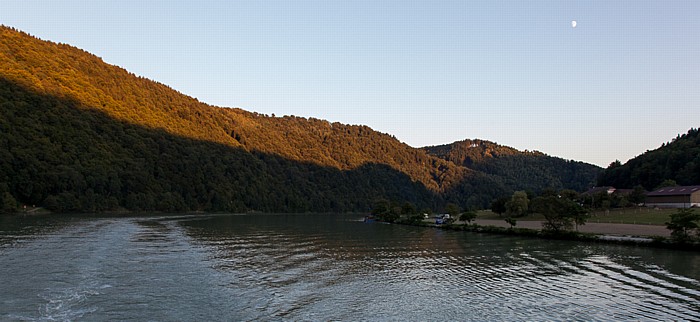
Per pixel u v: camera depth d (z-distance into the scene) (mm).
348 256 40312
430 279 29219
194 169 153875
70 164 110062
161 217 97188
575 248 48188
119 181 119062
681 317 20078
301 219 126188
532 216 117000
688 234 48500
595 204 124125
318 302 22484
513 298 23766
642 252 43781
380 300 23156
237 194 164750
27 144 103375
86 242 43125
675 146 167250
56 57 169750
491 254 42875
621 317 20094
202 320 18781
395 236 66688
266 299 22750
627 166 176375
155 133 158375
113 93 172750
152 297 22500
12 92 119062
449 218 102250
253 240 53156
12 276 26344
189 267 31453
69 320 18203
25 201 97750
